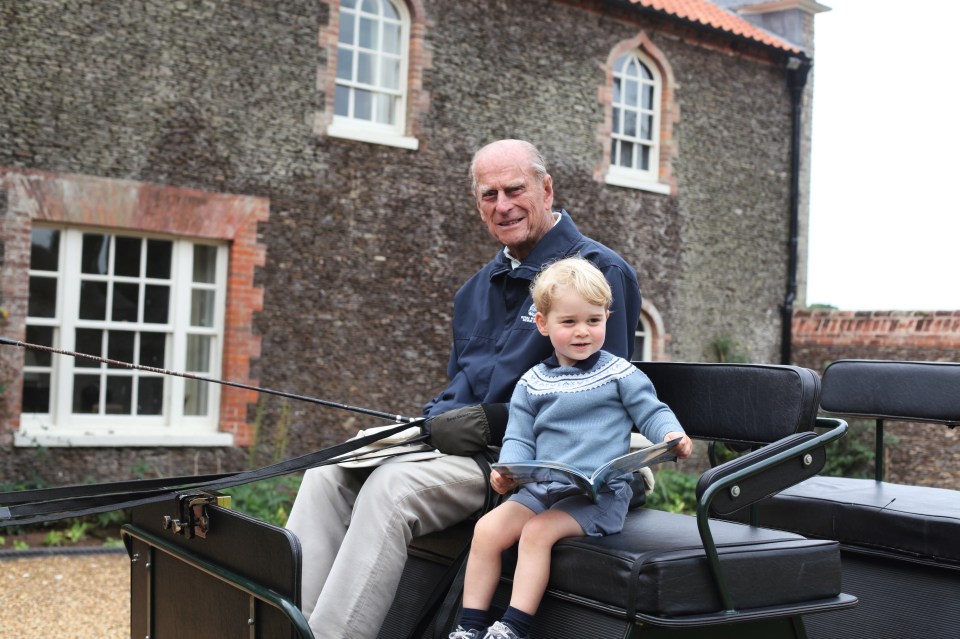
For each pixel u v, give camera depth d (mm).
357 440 3262
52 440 9125
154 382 9945
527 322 3496
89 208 9359
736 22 14266
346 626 3043
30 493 3010
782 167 14477
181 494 3129
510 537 2920
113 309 9727
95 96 9398
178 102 9789
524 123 11953
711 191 13758
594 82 12562
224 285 10203
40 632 5910
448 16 11375
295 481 9859
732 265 13938
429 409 3734
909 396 4348
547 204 3723
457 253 11383
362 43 11188
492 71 11695
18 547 8109
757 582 2770
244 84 10125
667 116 13367
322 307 10555
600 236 12680
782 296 14422
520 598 2791
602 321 3037
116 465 9469
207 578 3014
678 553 2664
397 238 11008
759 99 14234
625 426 2992
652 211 13164
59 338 9453
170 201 9727
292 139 10398
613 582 2652
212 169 9961
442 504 3238
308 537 3432
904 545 3609
